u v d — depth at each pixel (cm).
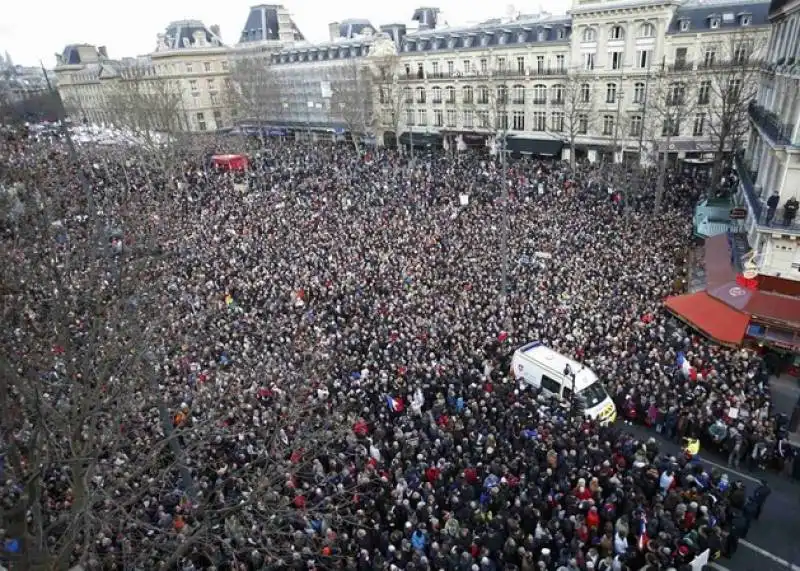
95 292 1202
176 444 1341
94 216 1395
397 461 1485
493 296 2448
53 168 2169
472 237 3098
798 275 2339
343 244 3138
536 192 3922
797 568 1292
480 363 1983
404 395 1819
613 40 4847
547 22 5359
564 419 1661
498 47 5678
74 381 995
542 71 5394
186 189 4447
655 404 1758
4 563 824
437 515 1351
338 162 5528
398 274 2700
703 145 4522
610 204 3559
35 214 1150
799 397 1780
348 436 1552
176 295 2342
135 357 1179
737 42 4203
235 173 5103
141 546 1092
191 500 1191
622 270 2569
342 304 2442
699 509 1282
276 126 8238
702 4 4481
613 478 1365
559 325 2158
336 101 6700
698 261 2728
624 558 1202
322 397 1653
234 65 7919
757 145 3116
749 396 1689
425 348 2066
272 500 1265
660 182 3359
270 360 1942
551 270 2628
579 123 5250
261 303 2542
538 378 1884
